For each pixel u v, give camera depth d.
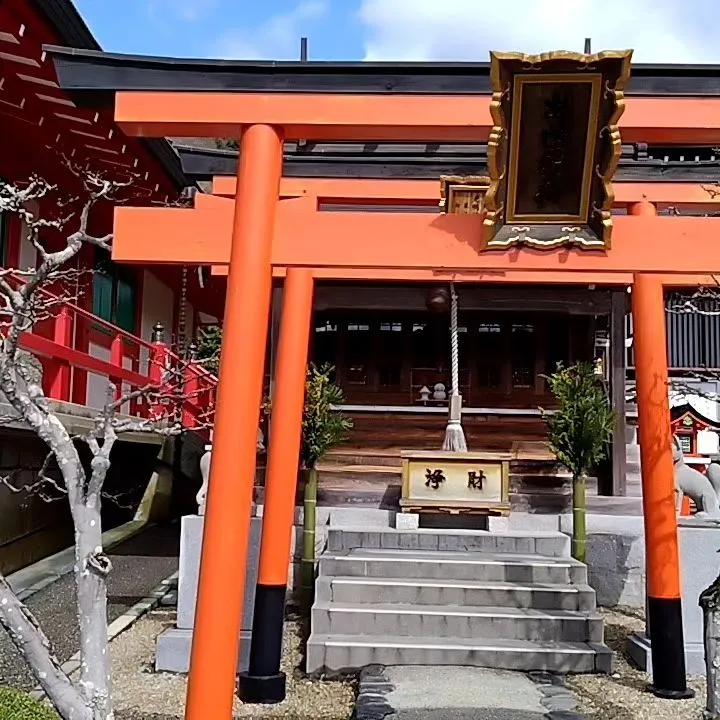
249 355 4.63
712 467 9.09
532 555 7.96
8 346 3.20
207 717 4.32
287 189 7.63
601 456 8.30
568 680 6.30
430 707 5.39
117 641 7.45
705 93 4.80
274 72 4.84
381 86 4.82
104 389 12.92
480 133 4.89
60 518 11.96
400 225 4.83
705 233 4.81
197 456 16.27
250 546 7.02
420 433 10.78
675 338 14.12
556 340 11.20
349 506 9.48
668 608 6.18
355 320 11.38
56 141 9.72
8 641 7.23
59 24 7.42
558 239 4.73
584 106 4.41
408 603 7.11
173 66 4.86
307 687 6.28
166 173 10.93
